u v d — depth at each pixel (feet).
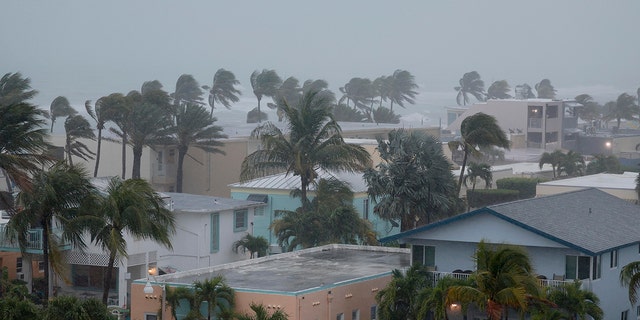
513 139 601.21
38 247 231.30
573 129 634.43
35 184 189.16
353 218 258.57
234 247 273.75
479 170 348.38
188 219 263.29
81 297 232.53
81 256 236.02
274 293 182.60
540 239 187.01
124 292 235.40
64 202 189.67
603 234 196.54
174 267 261.44
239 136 425.69
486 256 147.64
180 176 396.78
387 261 224.94
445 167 254.68
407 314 185.16
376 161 375.25
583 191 227.61
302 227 258.57
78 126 389.19
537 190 337.93
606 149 623.36
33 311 162.40
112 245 183.62
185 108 400.88
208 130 395.55
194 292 184.96
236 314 179.11
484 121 285.23
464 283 162.40
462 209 261.85
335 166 297.74
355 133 473.26
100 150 411.75
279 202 311.27
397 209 246.06
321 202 286.46
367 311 199.62
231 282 196.13
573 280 186.09
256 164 303.68
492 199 353.92
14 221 189.67
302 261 223.71
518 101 624.59
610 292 193.77
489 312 145.18
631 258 202.18
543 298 153.58
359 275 205.67
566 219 199.72
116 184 194.39
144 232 188.65
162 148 404.36
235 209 272.92
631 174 376.27
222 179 410.11
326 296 188.75
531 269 151.12
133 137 386.93
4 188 346.95
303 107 300.40
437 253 196.85
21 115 217.97
